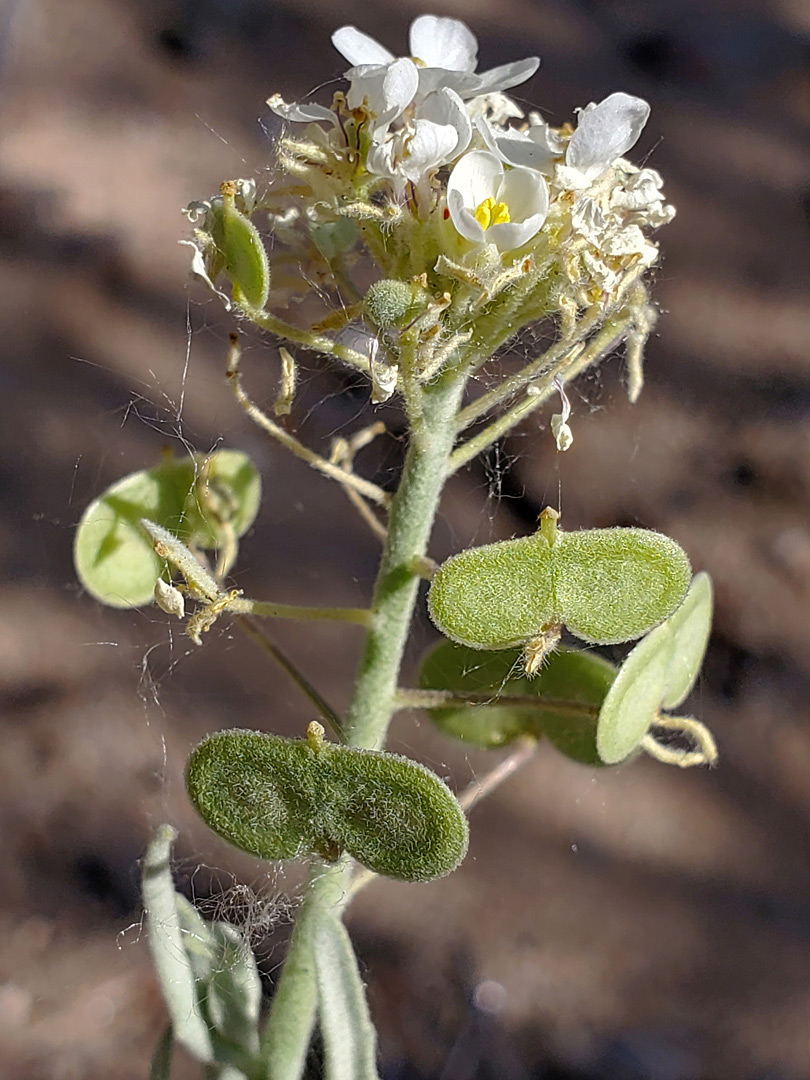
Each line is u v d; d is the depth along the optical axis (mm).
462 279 91
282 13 418
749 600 229
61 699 203
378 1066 165
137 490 111
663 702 106
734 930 188
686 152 385
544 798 204
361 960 179
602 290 93
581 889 192
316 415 233
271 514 232
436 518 227
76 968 169
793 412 273
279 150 96
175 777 194
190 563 94
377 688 102
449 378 98
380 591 101
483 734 114
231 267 93
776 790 207
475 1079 165
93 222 297
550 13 457
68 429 240
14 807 187
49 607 218
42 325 262
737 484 251
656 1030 174
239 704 206
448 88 93
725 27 464
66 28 384
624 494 239
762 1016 177
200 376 250
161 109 352
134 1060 162
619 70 425
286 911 117
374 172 94
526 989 177
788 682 220
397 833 90
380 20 424
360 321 103
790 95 433
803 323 308
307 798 90
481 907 188
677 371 284
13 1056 159
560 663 109
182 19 400
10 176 311
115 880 180
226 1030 102
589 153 94
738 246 339
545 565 91
